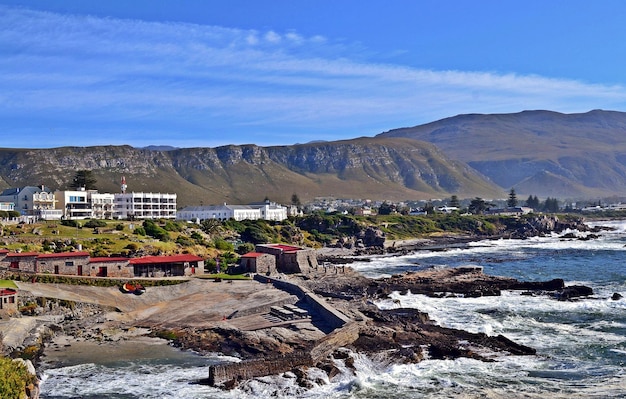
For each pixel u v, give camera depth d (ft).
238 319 319.06
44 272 358.02
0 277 335.26
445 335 291.79
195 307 340.18
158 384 228.02
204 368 246.27
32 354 260.21
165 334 294.66
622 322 317.42
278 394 218.59
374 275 552.41
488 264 633.20
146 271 394.52
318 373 236.02
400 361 252.21
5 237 447.42
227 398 215.10
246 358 259.39
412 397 215.72
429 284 454.40
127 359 258.16
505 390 220.84
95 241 470.80
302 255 504.84
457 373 239.71
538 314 340.18
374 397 216.13
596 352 264.72
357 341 280.72
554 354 263.08
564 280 489.26
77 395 217.36
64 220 580.30
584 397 212.43
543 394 215.92
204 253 514.68
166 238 538.47
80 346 276.82
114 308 333.21
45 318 306.55
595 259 655.35
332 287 435.53
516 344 273.75
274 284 392.47
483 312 348.18
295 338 284.00
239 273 458.09
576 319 326.65
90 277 353.72
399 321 320.50
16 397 183.42
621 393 215.31
